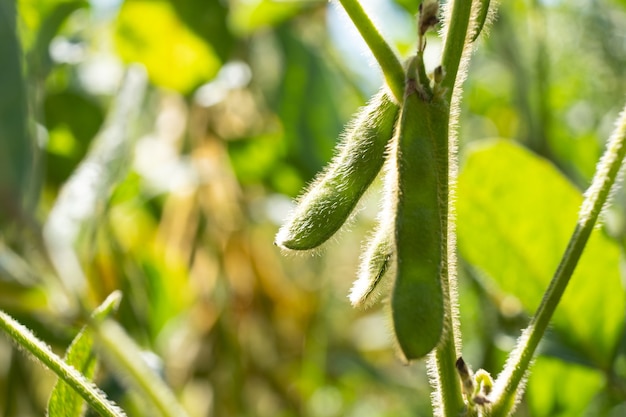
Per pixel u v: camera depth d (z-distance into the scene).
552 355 0.52
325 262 0.80
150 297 0.71
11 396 0.67
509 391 0.38
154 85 0.73
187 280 0.72
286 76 0.77
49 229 0.60
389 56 0.37
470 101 0.84
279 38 0.77
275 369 0.74
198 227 0.72
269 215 0.77
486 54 0.81
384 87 0.38
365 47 0.38
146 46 0.71
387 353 0.89
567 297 0.52
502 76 0.87
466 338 0.73
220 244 0.72
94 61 0.80
